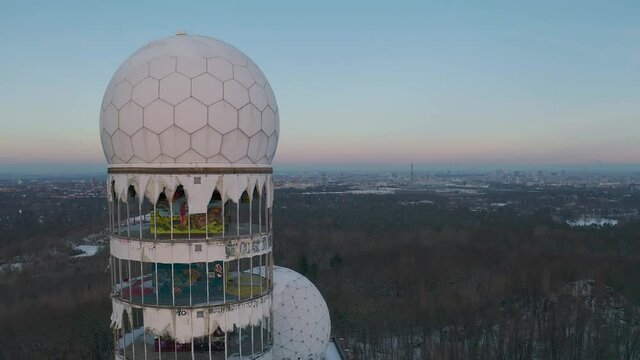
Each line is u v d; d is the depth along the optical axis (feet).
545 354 197.47
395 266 321.52
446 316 231.91
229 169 78.84
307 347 129.29
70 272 310.86
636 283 277.85
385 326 223.51
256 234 82.69
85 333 212.43
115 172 81.00
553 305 234.38
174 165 76.54
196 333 78.18
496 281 274.77
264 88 84.23
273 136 86.28
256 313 83.76
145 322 79.05
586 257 337.11
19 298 260.42
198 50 79.36
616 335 200.95
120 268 83.41
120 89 78.02
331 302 249.34
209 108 75.41
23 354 197.67
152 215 83.51
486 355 191.01
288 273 135.85
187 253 76.84
